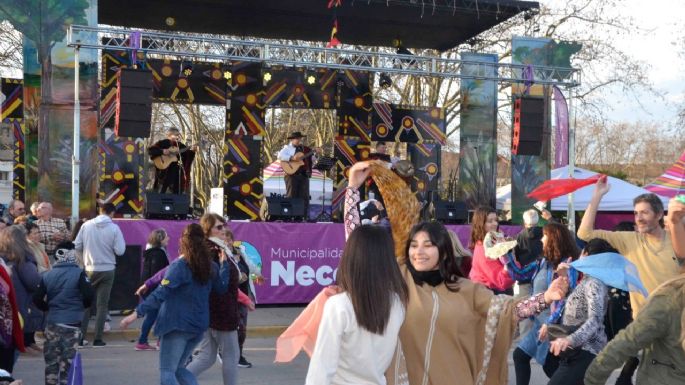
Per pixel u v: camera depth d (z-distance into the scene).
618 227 7.11
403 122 19.33
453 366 3.80
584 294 5.23
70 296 6.88
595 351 5.18
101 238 10.47
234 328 6.67
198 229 6.31
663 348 3.82
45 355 6.87
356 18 17.38
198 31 18.53
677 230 4.68
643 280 5.45
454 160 31.44
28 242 8.92
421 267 3.95
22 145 19.27
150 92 13.25
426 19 17.25
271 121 32.56
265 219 15.33
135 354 10.03
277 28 18.30
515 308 3.89
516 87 16.34
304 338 3.81
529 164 16.67
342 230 13.75
